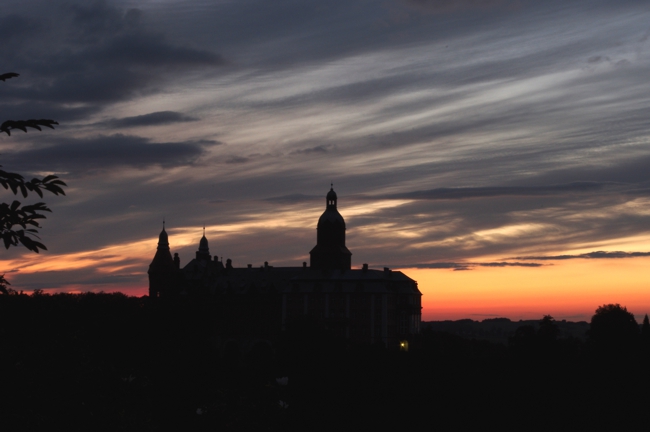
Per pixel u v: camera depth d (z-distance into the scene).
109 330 89.75
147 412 35.00
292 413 57.28
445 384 81.31
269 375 101.25
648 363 92.38
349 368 87.81
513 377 84.69
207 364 79.62
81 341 31.70
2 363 27.61
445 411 76.12
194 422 53.84
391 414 74.19
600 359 100.81
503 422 75.56
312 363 93.69
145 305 146.50
